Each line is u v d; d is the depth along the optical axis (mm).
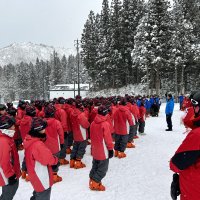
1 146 4980
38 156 4848
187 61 46438
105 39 58500
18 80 117750
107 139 7164
